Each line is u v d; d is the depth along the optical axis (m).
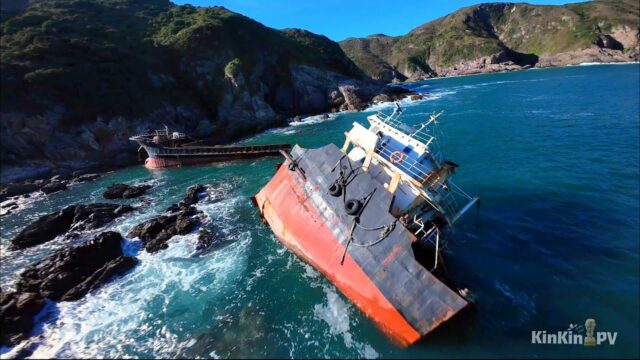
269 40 88.12
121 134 51.41
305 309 14.65
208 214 25.28
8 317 14.88
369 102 83.88
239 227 22.69
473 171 27.84
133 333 14.34
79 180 40.81
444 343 12.16
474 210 21.28
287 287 16.12
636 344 11.45
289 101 83.38
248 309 14.99
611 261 15.47
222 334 13.77
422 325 12.30
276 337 13.32
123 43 67.38
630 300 13.20
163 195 31.81
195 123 64.06
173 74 69.06
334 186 16.16
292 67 85.50
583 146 30.70
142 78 61.22
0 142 42.25
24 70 47.41
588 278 14.59
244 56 77.19
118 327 14.76
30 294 16.33
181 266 18.86
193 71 70.69
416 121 52.84
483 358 11.48
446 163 16.25
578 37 188.50
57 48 54.00
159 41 72.88
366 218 14.80
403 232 13.73
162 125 57.81
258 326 13.96
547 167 26.88
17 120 43.66
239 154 41.88
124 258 19.38
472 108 59.16
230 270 17.97
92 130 49.19
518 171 26.72
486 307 13.52
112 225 25.77
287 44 93.88
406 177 15.70
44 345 14.01
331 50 119.38
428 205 16.23
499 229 18.88
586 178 23.98
